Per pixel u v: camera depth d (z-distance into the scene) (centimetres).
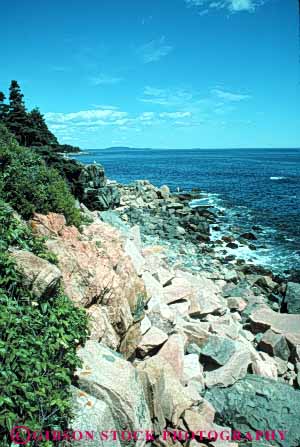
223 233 2852
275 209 3709
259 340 1148
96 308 758
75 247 898
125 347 791
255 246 2477
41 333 531
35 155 1308
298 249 2400
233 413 754
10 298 537
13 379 429
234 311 1412
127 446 539
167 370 741
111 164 12275
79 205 1983
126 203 3666
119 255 1038
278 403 773
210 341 939
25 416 422
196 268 1919
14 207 916
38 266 598
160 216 3266
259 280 1798
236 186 5622
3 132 1407
